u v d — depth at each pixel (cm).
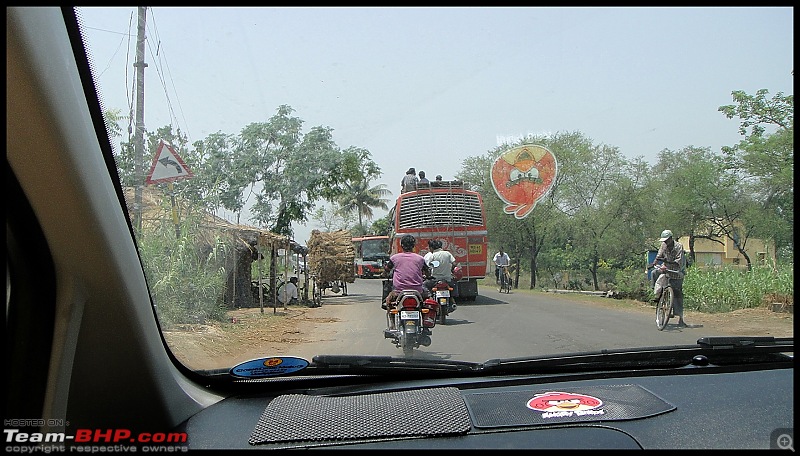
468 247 1251
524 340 605
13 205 219
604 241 1384
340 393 288
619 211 1368
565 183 1413
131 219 262
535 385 293
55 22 215
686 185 1162
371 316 764
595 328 693
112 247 235
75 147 221
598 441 221
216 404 277
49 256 228
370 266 1334
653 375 303
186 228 436
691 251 1177
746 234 969
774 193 828
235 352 374
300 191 593
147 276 291
